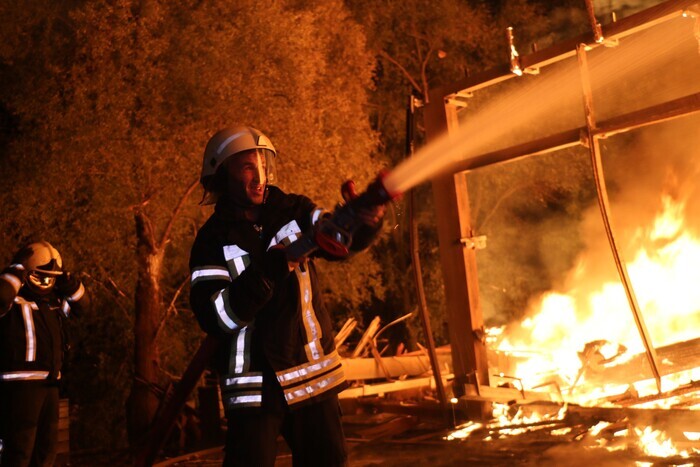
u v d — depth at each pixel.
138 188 9.23
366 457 5.40
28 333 4.73
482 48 17.22
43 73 8.82
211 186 2.47
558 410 5.87
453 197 6.53
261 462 2.31
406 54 16.78
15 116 9.24
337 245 1.91
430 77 17.19
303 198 2.46
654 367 5.60
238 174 2.40
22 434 4.66
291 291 2.37
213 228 2.36
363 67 12.38
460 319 6.47
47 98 8.65
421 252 16.77
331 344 2.46
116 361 13.04
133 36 9.01
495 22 17.30
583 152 15.57
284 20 9.98
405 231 16.73
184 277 12.73
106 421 13.42
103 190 8.98
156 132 8.87
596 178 5.62
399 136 16.98
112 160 8.68
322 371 2.39
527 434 5.32
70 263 9.52
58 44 8.98
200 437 9.30
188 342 13.09
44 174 8.59
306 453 2.38
